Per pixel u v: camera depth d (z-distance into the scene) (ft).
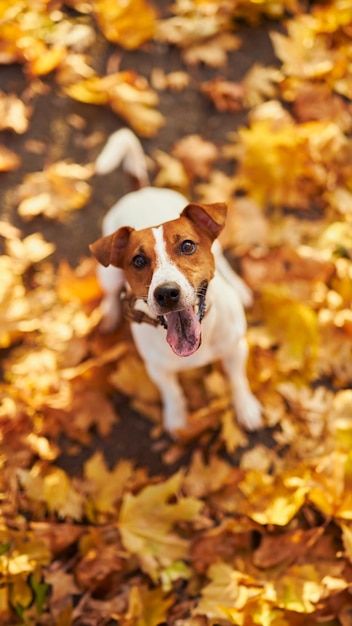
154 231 8.67
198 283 8.73
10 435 12.22
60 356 13.07
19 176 14.74
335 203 13.78
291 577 10.36
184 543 10.95
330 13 15.55
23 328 13.20
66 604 10.77
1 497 11.62
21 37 15.55
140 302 9.42
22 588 10.71
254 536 11.18
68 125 15.23
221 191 14.17
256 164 14.07
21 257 13.87
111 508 11.45
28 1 16.06
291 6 15.80
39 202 14.32
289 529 11.13
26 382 12.77
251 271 13.33
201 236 8.96
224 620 10.27
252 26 15.92
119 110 15.15
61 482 11.53
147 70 15.71
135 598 10.42
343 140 14.21
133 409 12.75
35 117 15.25
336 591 10.12
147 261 8.68
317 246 13.48
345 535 10.28
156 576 10.65
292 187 14.03
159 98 15.42
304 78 15.14
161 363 10.46
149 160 14.87
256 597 10.18
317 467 11.41
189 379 12.85
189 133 15.12
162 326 9.40
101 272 12.21
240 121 15.12
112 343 13.23
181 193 14.44
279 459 11.92
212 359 10.84
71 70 15.51
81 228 14.33
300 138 14.12
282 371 12.39
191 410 12.64
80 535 11.19
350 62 15.26
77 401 12.46
